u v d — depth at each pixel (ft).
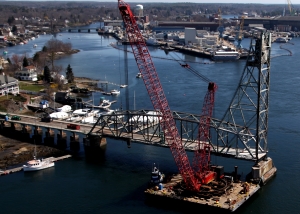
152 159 499.10
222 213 368.27
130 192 420.36
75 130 552.82
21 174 467.93
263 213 372.38
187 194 395.34
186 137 546.67
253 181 415.64
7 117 620.49
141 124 565.12
